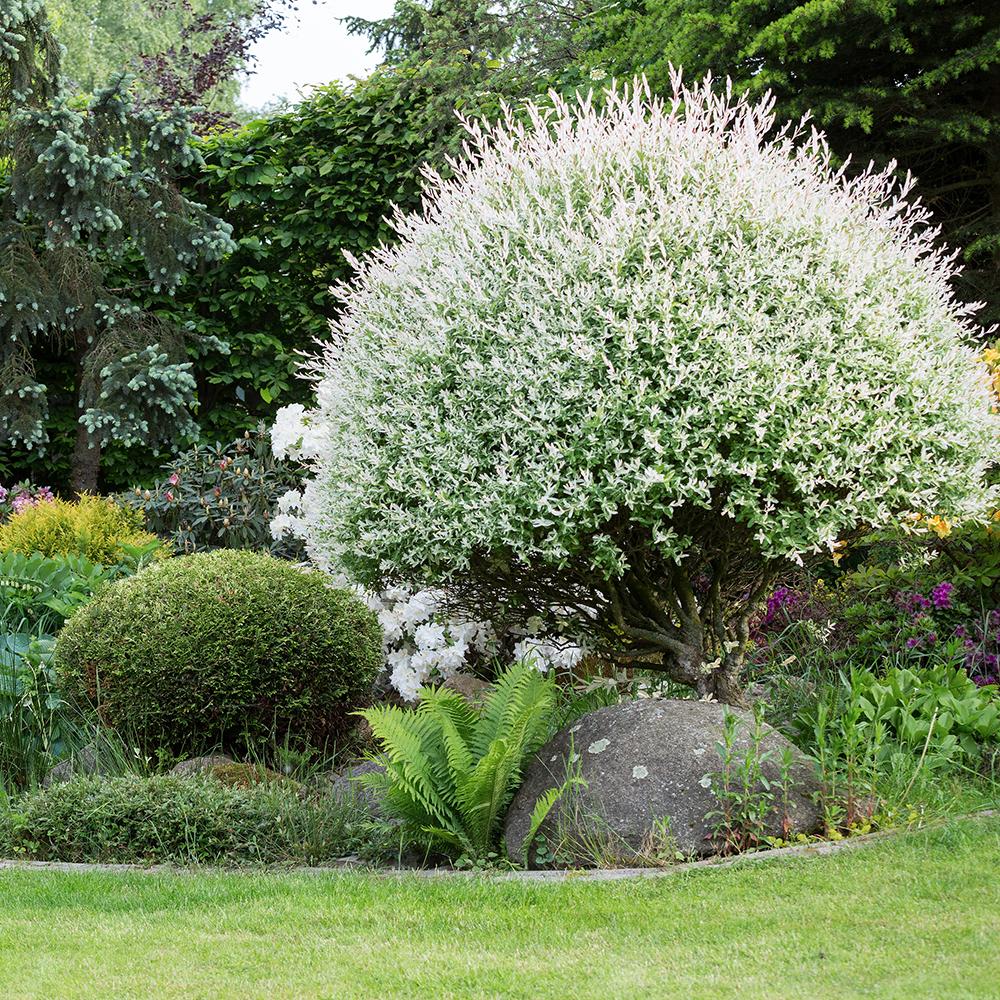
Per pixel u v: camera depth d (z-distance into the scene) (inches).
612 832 173.2
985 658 243.0
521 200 191.9
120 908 156.7
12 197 427.8
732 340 175.6
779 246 185.2
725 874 153.3
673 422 173.0
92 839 195.0
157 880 172.7
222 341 449.7
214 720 245.0
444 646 281.0
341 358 208.2
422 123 427.2
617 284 177.5
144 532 363.3
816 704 221.9
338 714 260.7
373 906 151.6
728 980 114.0
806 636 268.5
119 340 431.5
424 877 171.0
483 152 205.9
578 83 405.1
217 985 121.7
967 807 178.1
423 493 182.4
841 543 206.1
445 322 188.4
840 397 177.2
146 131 441.4
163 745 245.4
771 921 132.2
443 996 114.7
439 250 199.9
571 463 174.9
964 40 340.8
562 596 202.8
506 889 155.4
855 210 200.2
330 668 254.7
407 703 295.9
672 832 170.6
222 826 191.8
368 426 192.7
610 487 172.7
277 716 249.1
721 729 182.4
